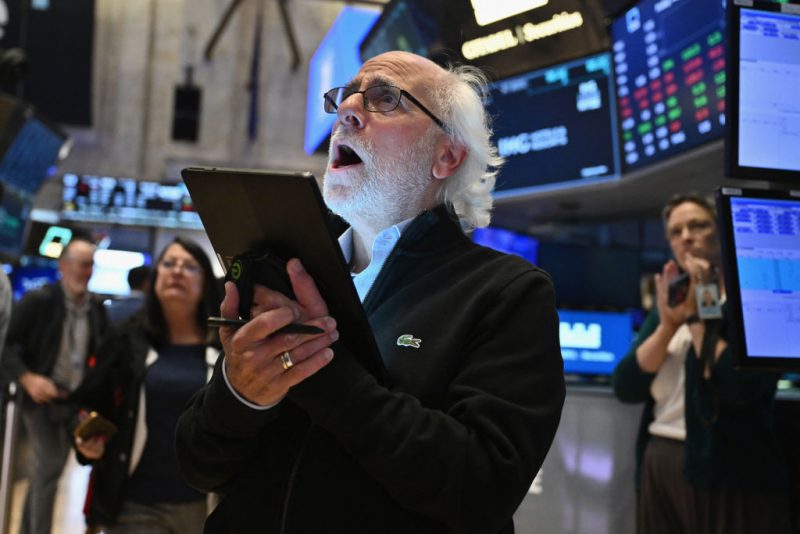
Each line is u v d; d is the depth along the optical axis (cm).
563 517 243
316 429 102
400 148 119
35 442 354
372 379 96
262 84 1041
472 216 133
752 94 150
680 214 221
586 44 281
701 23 237
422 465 91
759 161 150
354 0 869
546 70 295
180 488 228
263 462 106
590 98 286
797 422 208
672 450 211
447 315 108
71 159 989
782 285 148
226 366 98
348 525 98
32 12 946
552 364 104
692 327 202
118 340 243
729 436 193
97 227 958
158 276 249
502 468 94
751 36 151
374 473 93
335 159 124
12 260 664
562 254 311
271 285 94
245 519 104
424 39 327
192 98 985
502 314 105
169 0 1034
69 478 491
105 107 1008
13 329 362
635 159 276
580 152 292
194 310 253
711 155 247
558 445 246
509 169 312
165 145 1020
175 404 233
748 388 190
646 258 346
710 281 198
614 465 244
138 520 226
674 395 215
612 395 247
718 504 196
